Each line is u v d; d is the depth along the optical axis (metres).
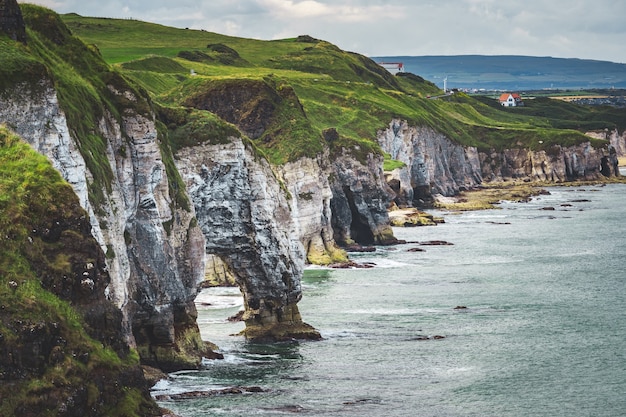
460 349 128.12
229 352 124.75
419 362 121.00
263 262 133.88
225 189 131.25
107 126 107.94
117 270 97.56
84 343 74.81
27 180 79.19
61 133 92.94
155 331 111.31
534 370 117.19
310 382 109.88
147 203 110.19
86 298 77.81
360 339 134.12
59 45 114.12
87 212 87.19
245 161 133.00
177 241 116.56
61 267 76.25
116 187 103.88
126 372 79.00
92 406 73.19
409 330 139.88
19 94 91.25
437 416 98.00
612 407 102.56
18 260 74.44
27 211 77.25
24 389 68.88
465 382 111.75
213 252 132.50
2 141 82.44
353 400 102.56
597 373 116.06
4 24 102.06
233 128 132.75
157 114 129.12
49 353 71.81
